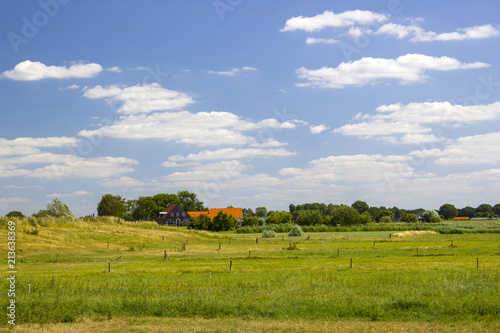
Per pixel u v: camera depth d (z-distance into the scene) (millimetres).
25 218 61781
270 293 24172
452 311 20359
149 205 172125
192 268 38469
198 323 19531
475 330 17938
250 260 46031
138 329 18609
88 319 20359
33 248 49875
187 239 75375
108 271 36469
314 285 27359
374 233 98938
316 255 50438
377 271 35125
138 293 24672
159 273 35656
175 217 151000
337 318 20094
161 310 21297
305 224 130125
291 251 54656
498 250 52562
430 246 60156
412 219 158000
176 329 18516
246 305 21641
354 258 46969
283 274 33969
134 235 70250
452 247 57688
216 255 51062
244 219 137125
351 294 23719
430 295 23016
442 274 32000
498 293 22922
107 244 58875
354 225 122812
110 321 20125
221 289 26141
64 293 24484
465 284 26266
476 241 68812
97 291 25328
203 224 123688
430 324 18969
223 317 20656
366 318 20047
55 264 42375
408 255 49250
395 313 20359
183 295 23547
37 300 22078
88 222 73812
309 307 21172
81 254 50219
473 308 20438
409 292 23844
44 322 19906
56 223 65188
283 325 18969
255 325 18969
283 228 112750
